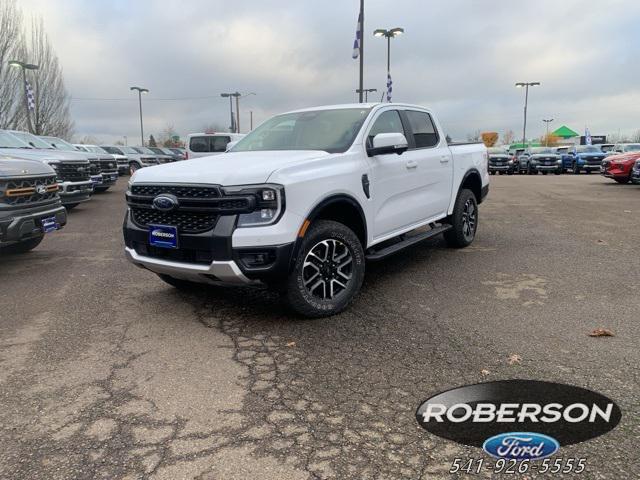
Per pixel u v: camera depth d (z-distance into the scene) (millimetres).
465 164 7020
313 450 2564
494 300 4855
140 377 3373
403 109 5887
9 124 29453
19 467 2459
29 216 6254
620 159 18969
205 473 2396
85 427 2795
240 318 4469
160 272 4461
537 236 8172
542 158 33406
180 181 4059
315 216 4195
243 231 3859
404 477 2352
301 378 3328
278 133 5453
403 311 4582
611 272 5801
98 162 16250
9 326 4348
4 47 28422
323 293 4406
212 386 3238
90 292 5336
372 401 3023
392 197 5316
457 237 7039
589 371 3328
